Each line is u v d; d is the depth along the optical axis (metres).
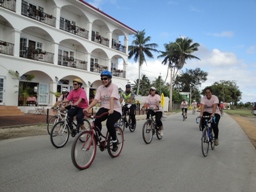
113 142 5.69
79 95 7.17
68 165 5.08
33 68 19.19
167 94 42.75
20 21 17.98
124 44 32.06
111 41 29.05
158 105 8.43
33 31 20.42
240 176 4.99
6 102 17.25
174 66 42.47
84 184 4.08
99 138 5.36
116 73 30.83
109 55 28.55
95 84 29.78
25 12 19.52
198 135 10.66
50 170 4.72
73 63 24.00
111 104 5.27
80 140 4.83
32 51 19.48
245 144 8.92
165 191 3.99
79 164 4.80
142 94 51.78
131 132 10.56
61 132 6.78
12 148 6.57
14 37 17.67
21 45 19.72
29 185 3.93
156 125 8.61
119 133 6.20
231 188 4.28
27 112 17.88
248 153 7.31
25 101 19.06
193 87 78.69
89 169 4.89
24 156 5.72
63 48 24.00
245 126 16.34
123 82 31.42
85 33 25.31
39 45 21.17
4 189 3.74
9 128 10.20
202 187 4.26
